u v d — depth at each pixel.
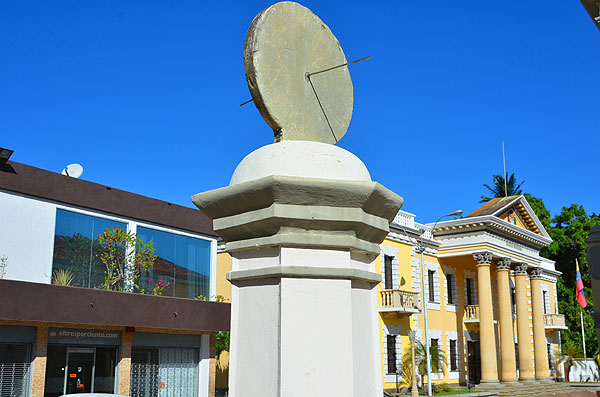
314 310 2.88
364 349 3.09
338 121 3.93
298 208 2.91
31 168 18.27
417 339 30.00
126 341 20.20
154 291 21.58
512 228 36.81
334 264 2.96
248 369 2.96
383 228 3.20
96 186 20.09
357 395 2.95
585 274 50.84
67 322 17.97
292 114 3.56
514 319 41.75
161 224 22.33
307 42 3.78
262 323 2.96
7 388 17.03
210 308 22.56
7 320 17.11
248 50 3.48
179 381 22.11
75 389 18.75
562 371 44.50
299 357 2.81
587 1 12.25
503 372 34.91
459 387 34.47
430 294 34.31
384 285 30.30
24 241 18.08
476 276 38.53
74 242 19.50
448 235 35.75
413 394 25.97
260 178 2.90
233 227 3.08
